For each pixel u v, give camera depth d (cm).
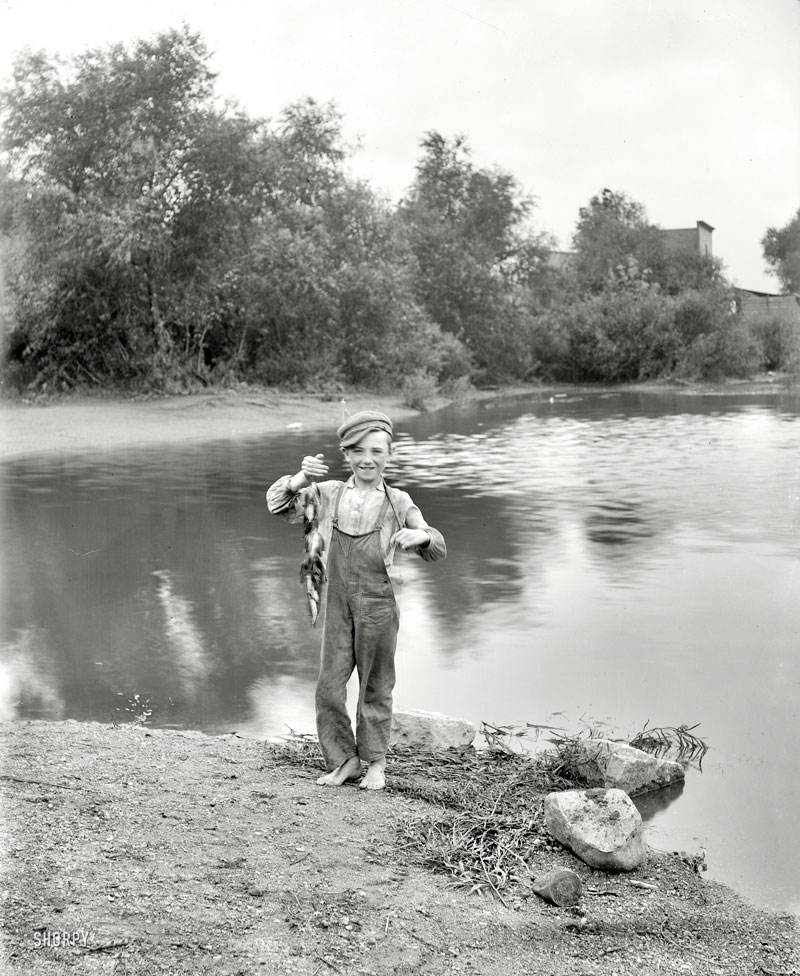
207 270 3281
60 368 3166
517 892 338
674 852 390
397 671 629
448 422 2833
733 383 4975
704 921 329
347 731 440
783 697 574
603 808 379
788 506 1259
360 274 3744
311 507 438
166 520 1184
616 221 6506
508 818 400
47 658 652
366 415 435
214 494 1405
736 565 928
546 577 891
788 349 5284
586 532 1102
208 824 370
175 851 342
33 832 346
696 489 1422
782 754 493
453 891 333
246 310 3503
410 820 392
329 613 436
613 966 295
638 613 763
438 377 4306
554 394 4338
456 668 635
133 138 2953
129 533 1098
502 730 528
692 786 457
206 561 955
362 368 3819
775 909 339
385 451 434
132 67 2964
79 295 3081
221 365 3541
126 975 264
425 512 1247
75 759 436
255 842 356
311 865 340
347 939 292
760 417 2822
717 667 632
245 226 3369
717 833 407
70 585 859
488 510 1260
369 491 436
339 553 432
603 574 900
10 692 585
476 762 477
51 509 1270
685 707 560
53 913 291
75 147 2967
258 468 1733
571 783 457
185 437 2359
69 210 2998
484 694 586
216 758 457
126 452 2023
